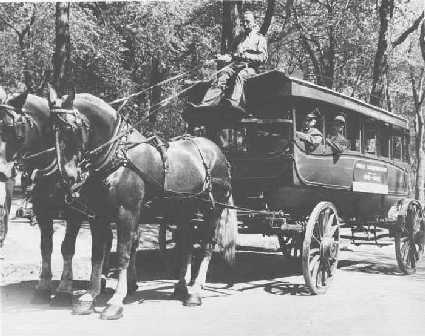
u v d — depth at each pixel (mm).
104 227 6488
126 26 22219
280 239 10875
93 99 6320
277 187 8328
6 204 6922
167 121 21234
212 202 7555
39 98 6508
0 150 6012
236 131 8852
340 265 11367
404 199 10477
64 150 5922
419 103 29609
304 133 8406
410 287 8695
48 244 7020
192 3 23562
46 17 20219
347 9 22516
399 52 25719
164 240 9938
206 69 21094
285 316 6480
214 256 11555
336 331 5789
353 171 9586
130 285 7707
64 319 6012
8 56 22297
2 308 6535
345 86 25766
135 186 6406
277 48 22203
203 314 6496
